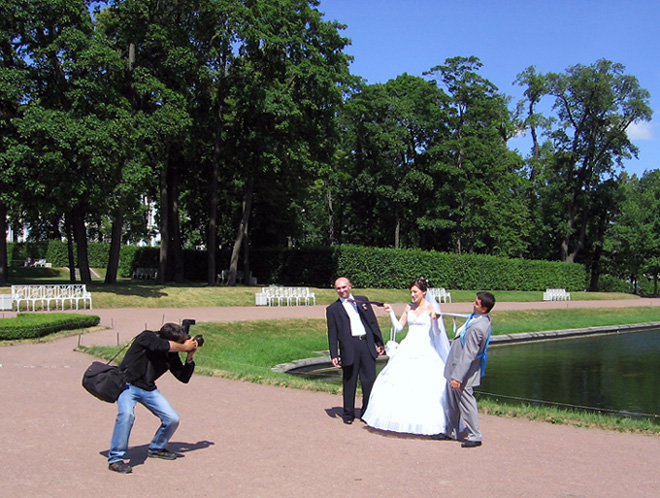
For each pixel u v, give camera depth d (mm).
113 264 32656
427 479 5961
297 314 25812
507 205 56812
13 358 13336
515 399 13727
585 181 59406
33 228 44562
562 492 5625
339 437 7570
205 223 47688
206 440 7309
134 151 28500
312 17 36000
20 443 7031
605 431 8117
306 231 60062
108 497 5383
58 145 25266
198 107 36250
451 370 7391
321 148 37969
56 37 27109
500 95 60375
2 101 26766
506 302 41156
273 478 5934
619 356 21375
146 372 6328
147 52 32500
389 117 47469
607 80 56469
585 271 60906
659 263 58594
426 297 8523
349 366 8344
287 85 35344
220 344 18000
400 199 47844
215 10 32781
